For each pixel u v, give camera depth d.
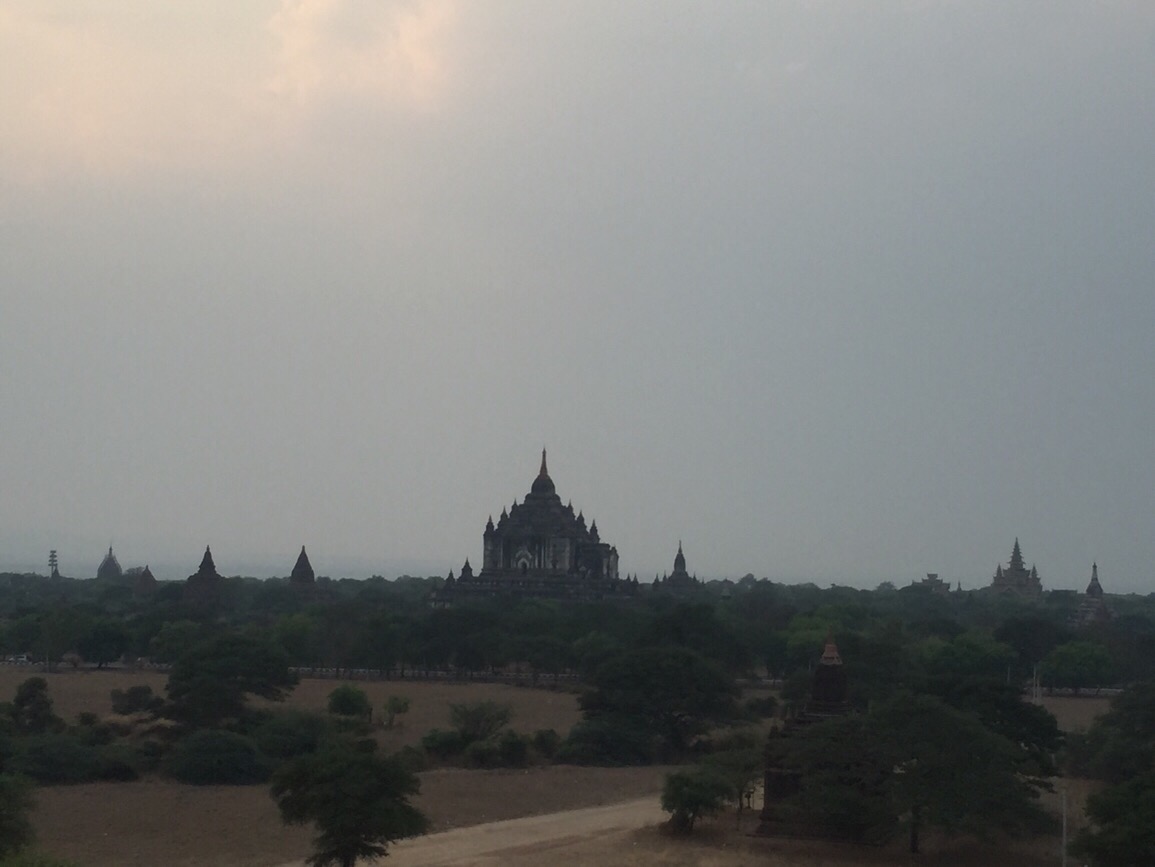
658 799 142.88
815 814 119.56
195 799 134.88
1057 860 112.88
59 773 143.00
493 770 156.75
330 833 103.88
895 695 125.44
